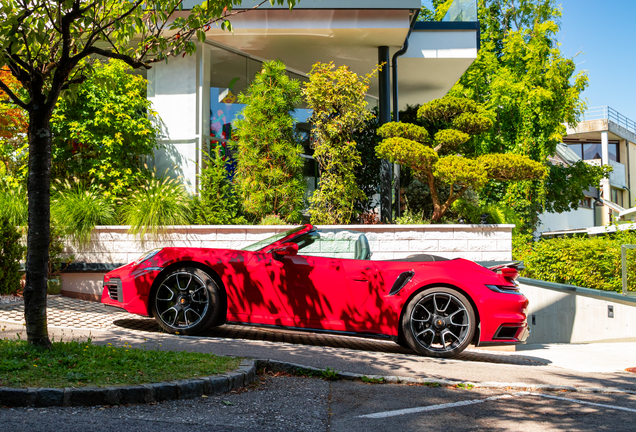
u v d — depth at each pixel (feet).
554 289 32.58
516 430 10.41
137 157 35.60
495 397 13.10
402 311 17.81
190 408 10.82
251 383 13.20
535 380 15.14
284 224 31.19
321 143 33.76
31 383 10.59
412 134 34.55
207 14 15.48
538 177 31.71
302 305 17.98
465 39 42.32
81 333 17.49
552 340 32.73
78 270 27.55
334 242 19.26
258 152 34.12
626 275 28.91
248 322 18.10
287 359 15.14
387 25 36.06
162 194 30.37
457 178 30.96
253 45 39.50
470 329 17.52
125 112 34.09
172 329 18.30
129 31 16.06
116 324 20.66
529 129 62.03
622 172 116.88
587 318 30.42
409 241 28.48
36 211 13.51
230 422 10.08
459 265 18.44
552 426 10.77
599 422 11.19
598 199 106.22
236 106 40.75
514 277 18.47
